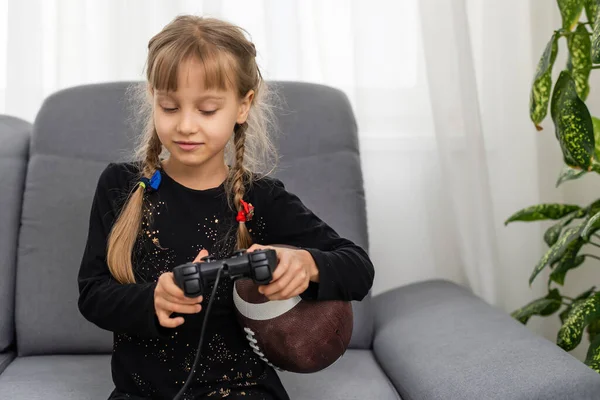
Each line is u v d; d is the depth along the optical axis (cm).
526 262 203
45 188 161
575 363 124
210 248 122
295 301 114
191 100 112
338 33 193
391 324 162
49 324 157
